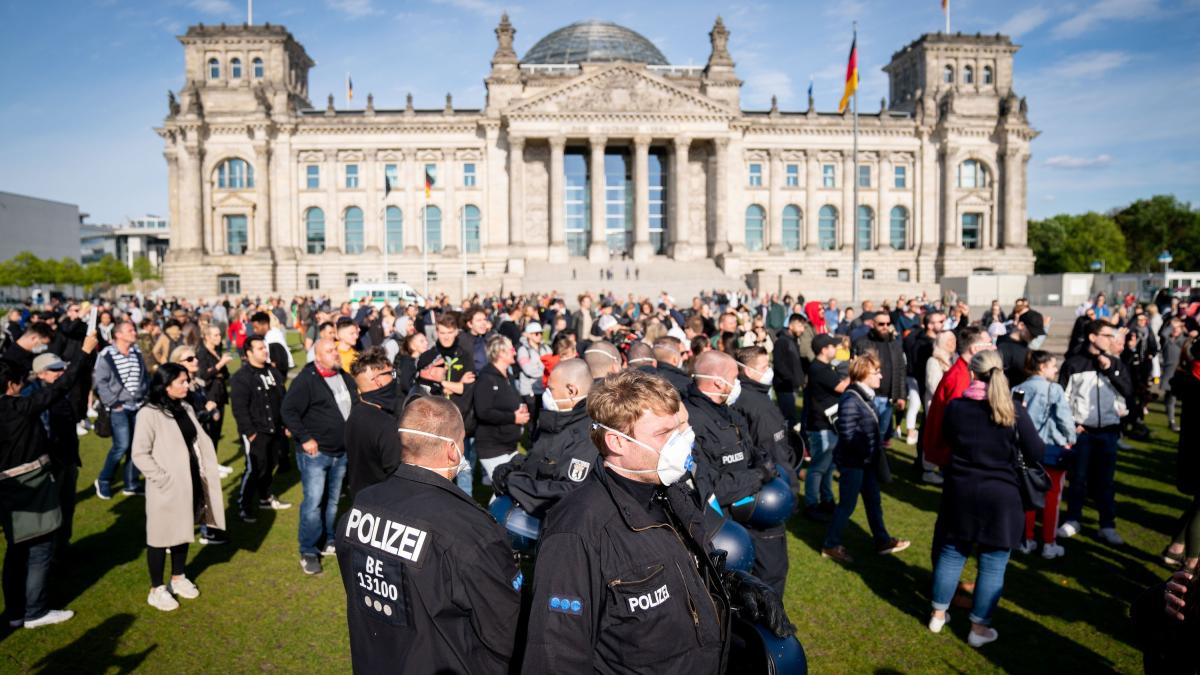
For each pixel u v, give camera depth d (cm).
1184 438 1033
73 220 14975
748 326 2442
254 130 8775
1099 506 1230
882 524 1188
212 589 1069
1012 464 862
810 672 829
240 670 848
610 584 417
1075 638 903
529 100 8581
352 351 1770
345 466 1178
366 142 9031
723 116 8838
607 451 451
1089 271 12862
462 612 460
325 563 1170
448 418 507
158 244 18350
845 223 9500
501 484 775
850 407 1150
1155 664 423
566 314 3684
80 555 1197
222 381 1645
